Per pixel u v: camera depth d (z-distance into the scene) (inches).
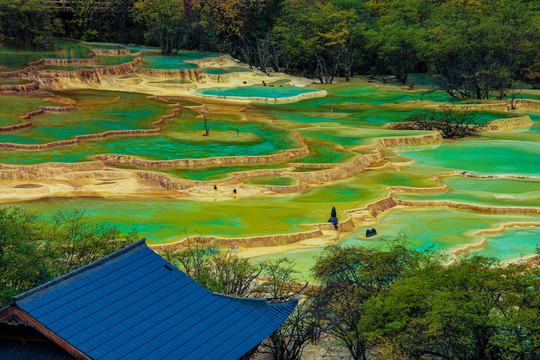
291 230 1978.3
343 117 4259.4
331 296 1192.8
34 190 2343.8
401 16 6141.7
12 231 1159.6
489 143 3555.6
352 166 2891.2
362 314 1079.0
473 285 1006.4
